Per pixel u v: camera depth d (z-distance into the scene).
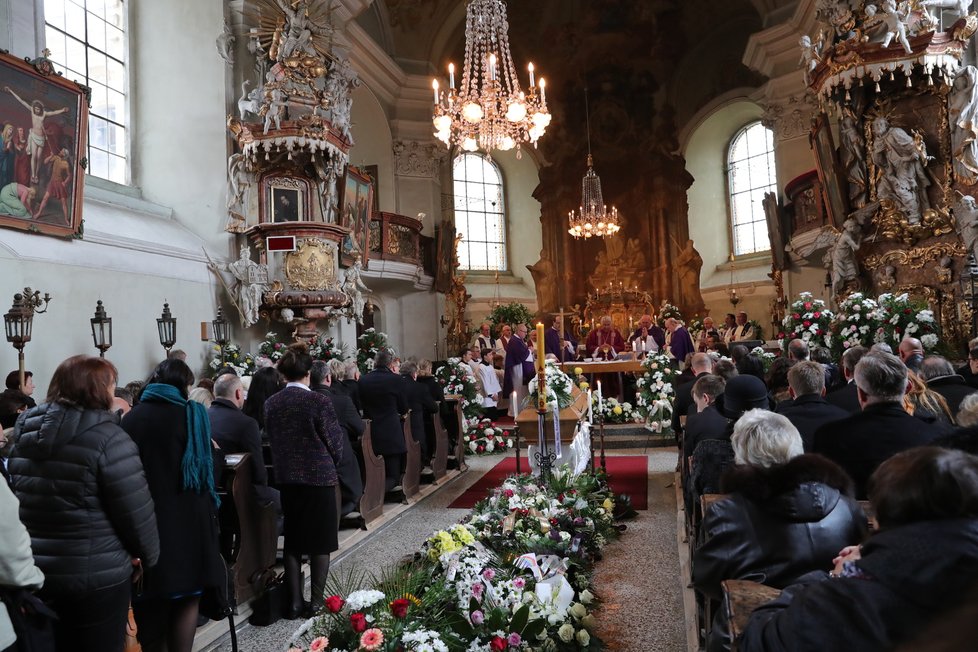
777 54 17.16
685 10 21.77
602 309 21.69
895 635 1.16
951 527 1.22
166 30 12.35
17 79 7.88
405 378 8.49
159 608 3.60
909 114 10.52
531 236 24.30
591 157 21.27
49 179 8.38
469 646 3.20
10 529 2.33
